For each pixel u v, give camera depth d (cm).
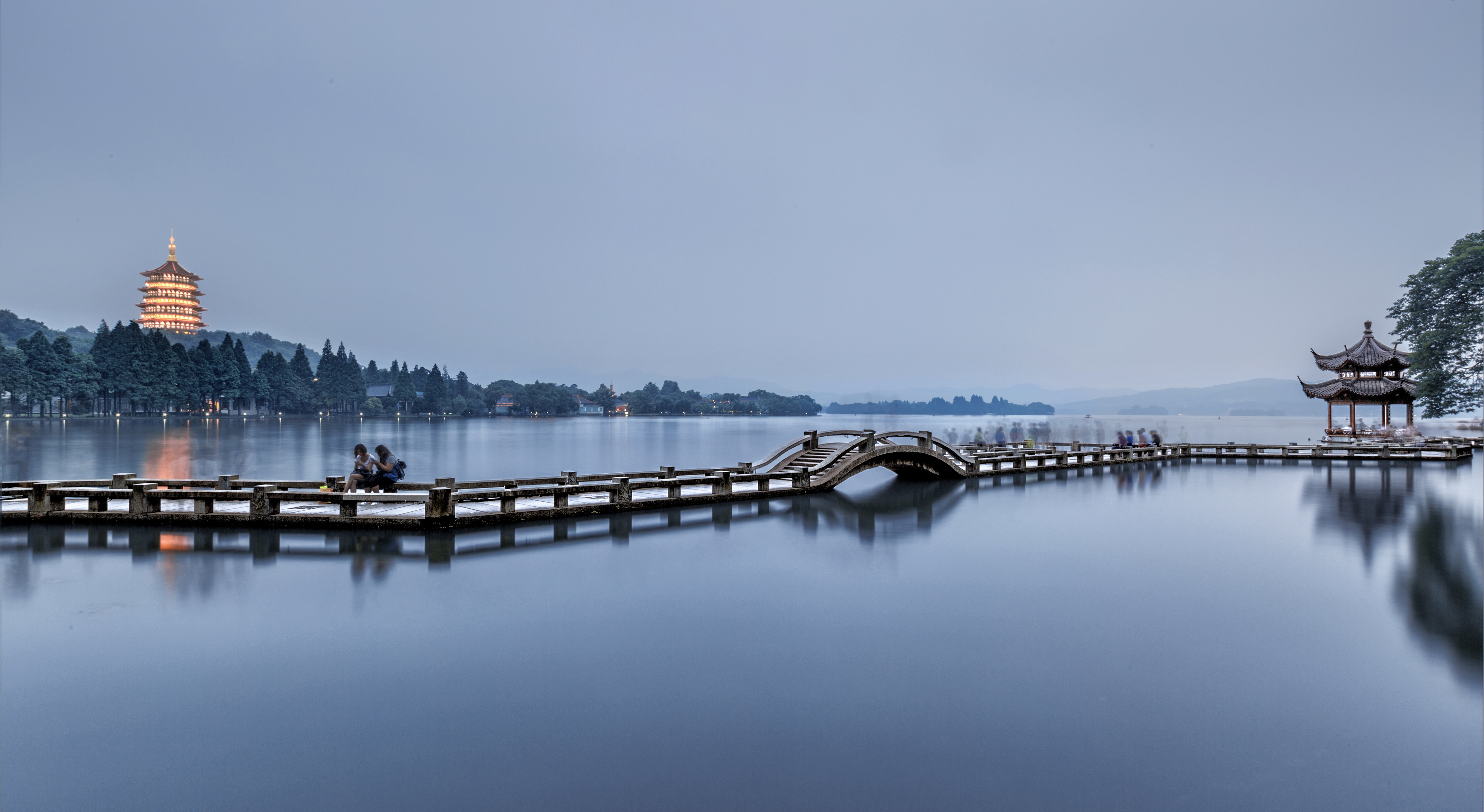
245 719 621
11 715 625
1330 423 4638
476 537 1406
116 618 888
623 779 526
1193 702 664
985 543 1430
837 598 1017
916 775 534
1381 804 495
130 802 496
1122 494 2289
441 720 620
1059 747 577
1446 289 5025
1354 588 1082
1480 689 693
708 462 5044
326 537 1377
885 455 2534
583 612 938
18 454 5159
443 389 19675
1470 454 3953
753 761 554
